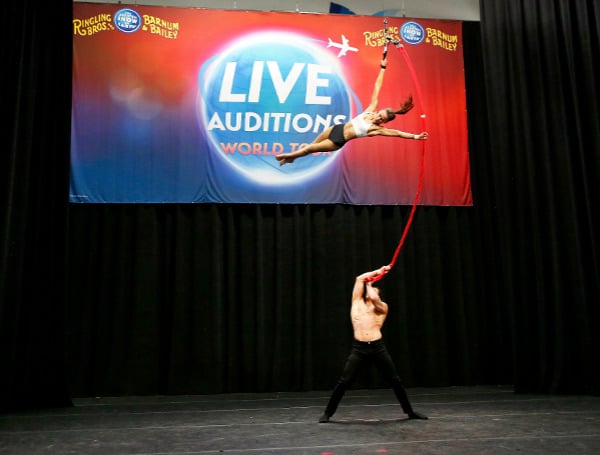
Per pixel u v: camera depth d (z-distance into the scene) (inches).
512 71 292.5
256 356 287.3
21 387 248.8
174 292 289.4
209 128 294.8
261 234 298.4
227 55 300.8
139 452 159.3
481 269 311.4
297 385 287.3
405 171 301.7
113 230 295.1
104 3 297.6
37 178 268.1
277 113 298.8
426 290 303.3
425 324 300.4
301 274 298.8
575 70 289.7
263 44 303.3
